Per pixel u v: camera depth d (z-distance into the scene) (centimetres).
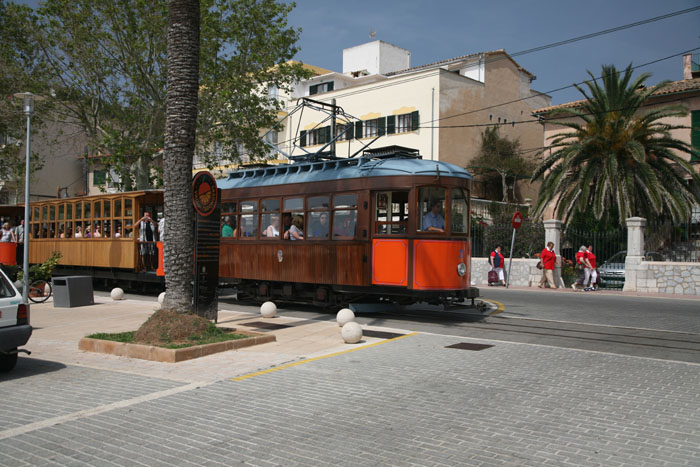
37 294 1753
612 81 2653
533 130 4322
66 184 4544
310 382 750
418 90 3566
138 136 2512
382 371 809
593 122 2652
